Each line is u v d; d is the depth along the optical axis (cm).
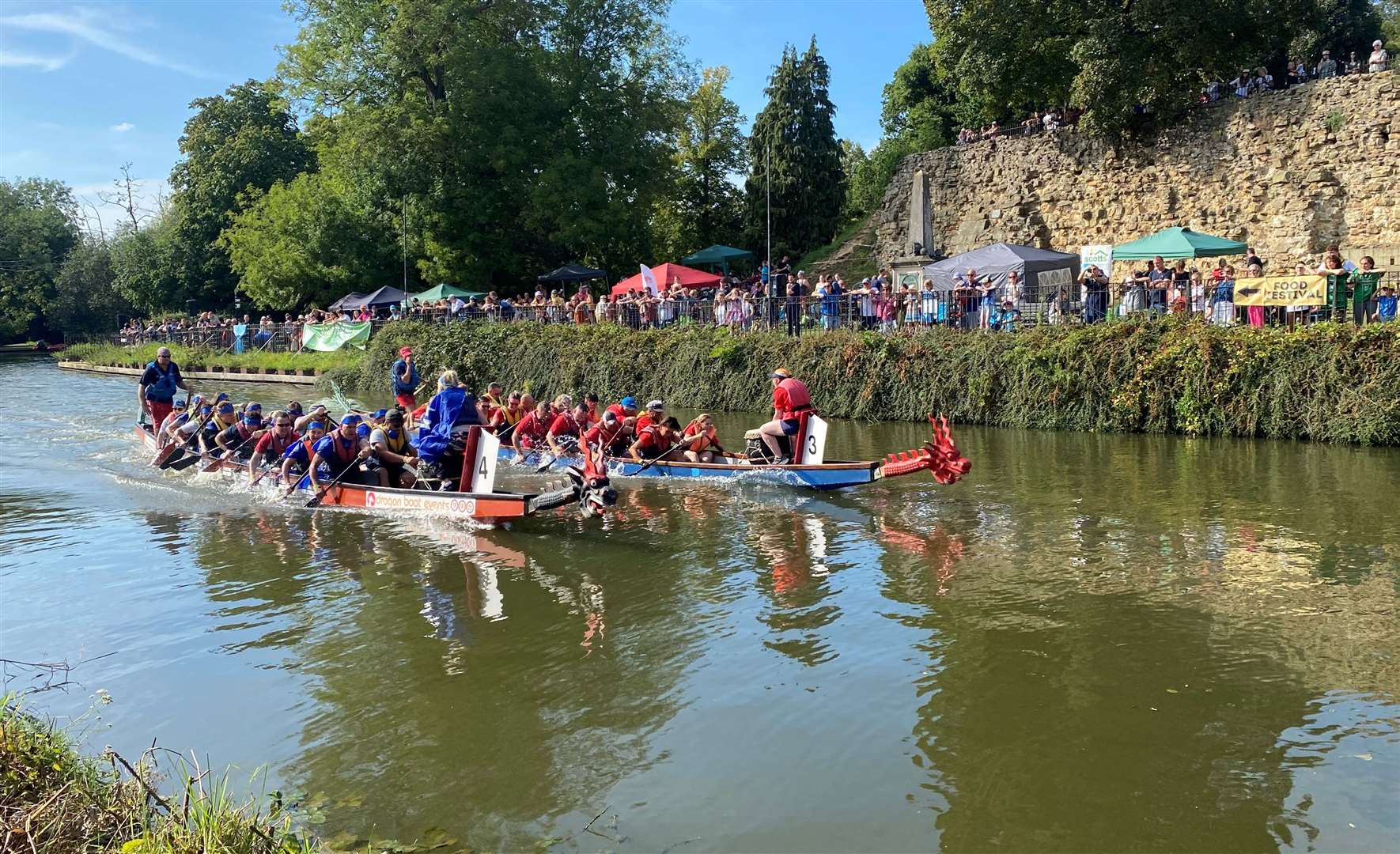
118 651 754
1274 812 508
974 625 784
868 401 2045
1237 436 1655
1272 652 715
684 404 2330
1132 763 561
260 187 5344
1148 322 1797
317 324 3697
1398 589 842
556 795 537
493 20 3950
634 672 701
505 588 896
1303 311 1698
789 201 4322
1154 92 2800
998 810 515
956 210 3516
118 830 439
